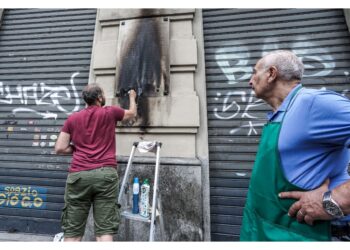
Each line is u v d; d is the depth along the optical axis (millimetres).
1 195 2934
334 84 2482
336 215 939
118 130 2613
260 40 2768
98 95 2121
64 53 3244
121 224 2459
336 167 1062
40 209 2846
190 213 2359
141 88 2617
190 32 2756
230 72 2758
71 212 1892
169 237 2361
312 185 1023
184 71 2666
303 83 2547
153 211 1914
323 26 2639
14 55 3375
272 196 1129
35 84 3186
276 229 1104
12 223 2846
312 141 1015
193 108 2531
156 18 2771
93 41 3064
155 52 2672
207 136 2561
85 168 1872
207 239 2342
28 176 2934
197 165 2406
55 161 2914
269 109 2568
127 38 2758
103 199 1870
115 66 2756
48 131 3006
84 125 1987
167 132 2543
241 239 1330
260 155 1240
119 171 2512
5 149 3033
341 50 2531
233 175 2541
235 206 2490
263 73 1284
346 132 925
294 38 2680
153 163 2461
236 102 2668
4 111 3166
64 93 3088
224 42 2852
